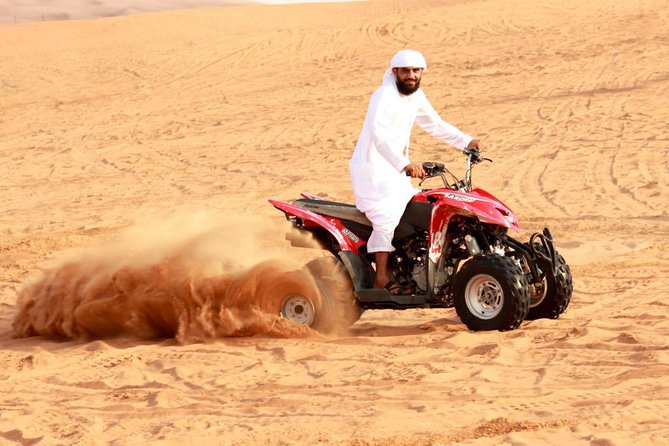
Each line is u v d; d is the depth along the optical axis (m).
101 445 6.67
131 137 32.94
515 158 25.22
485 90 35.38
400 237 10.10
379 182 10.05
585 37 44.03
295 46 48.75
